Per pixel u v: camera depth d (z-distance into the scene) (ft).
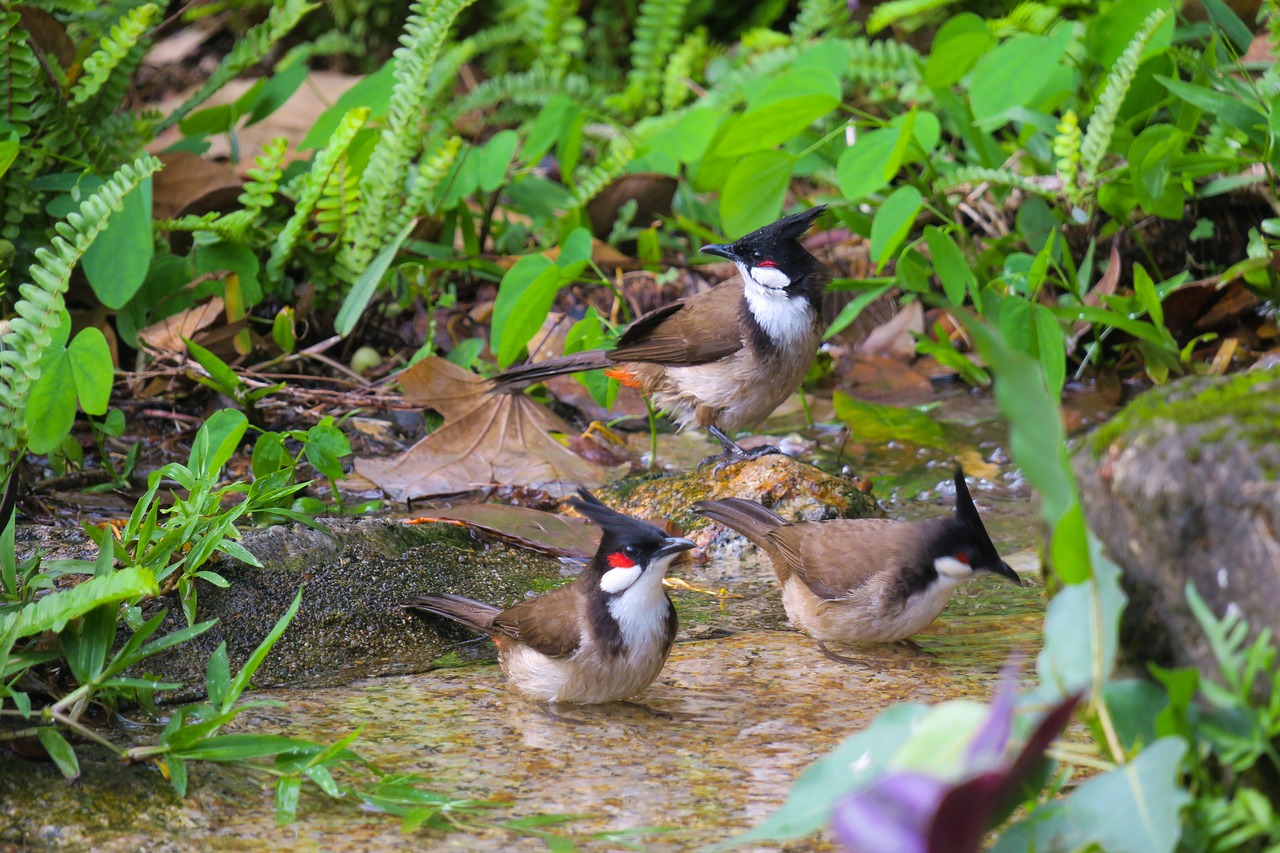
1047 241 37.91
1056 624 15.35
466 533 31.63
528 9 61.36
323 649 25.88
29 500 31.83
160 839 18.03
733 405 36.70
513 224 49.98
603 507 23.95
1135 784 13.96
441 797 19.35
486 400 38.19
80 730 19.49
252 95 44.34
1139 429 16.57
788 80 42.37
